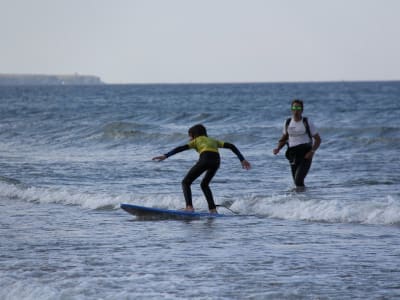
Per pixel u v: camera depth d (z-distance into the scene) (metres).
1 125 148.12
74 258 31.48
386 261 29.98
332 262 30.00
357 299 24.05
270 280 26.83
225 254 32.09
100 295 24.45
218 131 129.38
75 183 60.59
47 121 161.50
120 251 33.12
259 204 46.28
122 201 49.69
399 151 88.25
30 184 60.28
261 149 94.75
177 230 39.31
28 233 38.69
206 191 45.00
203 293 24.83
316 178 60.75
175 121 164.00
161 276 27.59
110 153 93.06
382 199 46.72
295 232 37.84
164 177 64.31
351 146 94.25
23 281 26.48
